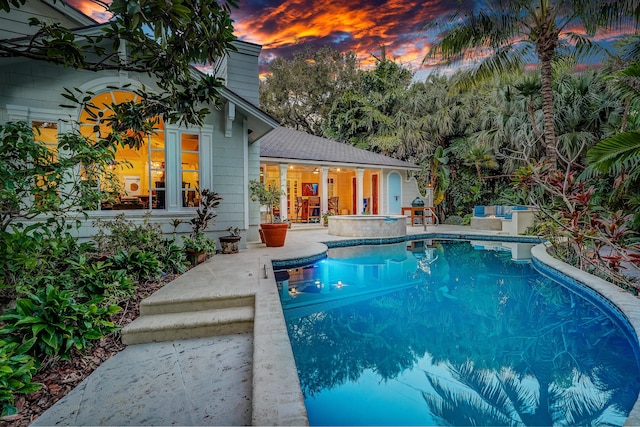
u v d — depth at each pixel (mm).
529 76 11875
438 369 3447
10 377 2342
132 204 7406
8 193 3463
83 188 4527
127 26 2938
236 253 7703
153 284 4961
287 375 2357
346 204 19688
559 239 8062
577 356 3686
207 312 4074
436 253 10086
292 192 17609
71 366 2902
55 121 6434
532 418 2639
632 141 4562
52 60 3314
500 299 5816
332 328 4566
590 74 13297
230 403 2404
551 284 6660
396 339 4203
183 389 2598
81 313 3166
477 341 4160
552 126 9680
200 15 3361
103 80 6785
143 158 9328
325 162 14484
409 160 22641
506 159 16812
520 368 3455
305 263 7633
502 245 11266
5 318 2781
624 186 8930
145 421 2203
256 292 4387
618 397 2902
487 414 2670
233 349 3375
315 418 2654
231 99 7609
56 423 2184
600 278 5383
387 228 11734
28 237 3646
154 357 3182
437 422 2611
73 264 4070
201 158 7754
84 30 6062
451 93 12656
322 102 27156
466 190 18812
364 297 5957
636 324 3414
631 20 9117
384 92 24797
